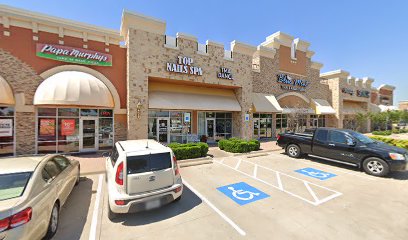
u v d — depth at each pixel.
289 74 22.28
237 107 17.06
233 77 16.42
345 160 9.04
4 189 3.37
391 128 34.81
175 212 4.96
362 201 5.65
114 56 12.65
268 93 20.50
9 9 10.68
